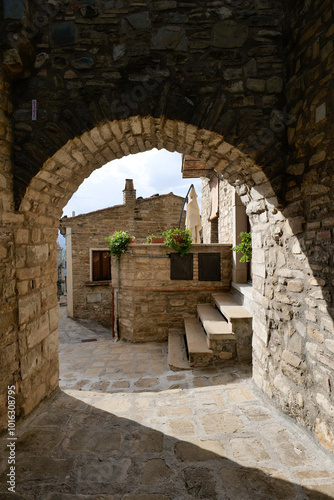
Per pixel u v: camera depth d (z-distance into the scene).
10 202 2.39
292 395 2.41
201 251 5.88
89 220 9.43
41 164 2.48
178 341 5.24
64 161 2.71
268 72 2.50
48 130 2.49
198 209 7.39
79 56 2.50
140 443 2.22
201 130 2.52
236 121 2.49
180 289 5.87
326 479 1.81
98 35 2.50
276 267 2.68
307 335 2.20
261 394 2.97
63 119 2.49
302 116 2.26
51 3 2.50
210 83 2.50
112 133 2.73
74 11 2.50
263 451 2.09
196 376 3.79
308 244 2.18
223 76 2.49
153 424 2.50
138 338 5.89
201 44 2.50
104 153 3.10
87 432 2.39
